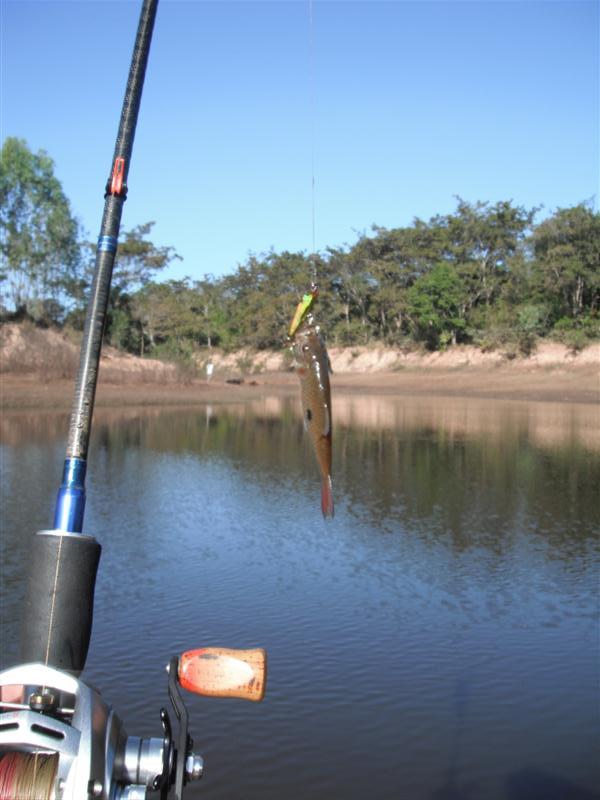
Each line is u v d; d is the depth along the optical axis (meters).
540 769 6.57
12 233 61.19
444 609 10.45
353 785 6.27
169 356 67.00
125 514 16.19
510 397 58.47
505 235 79.88
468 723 7.31
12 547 12.85
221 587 11.32
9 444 25.59
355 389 70.56
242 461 24.03
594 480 20.53
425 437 30.98
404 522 15.66
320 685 8.07
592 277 67.94
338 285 88.38
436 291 77.25
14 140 60.84
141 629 9.63
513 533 14.72
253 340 89.19
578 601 10.84
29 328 57.75
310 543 13.95
